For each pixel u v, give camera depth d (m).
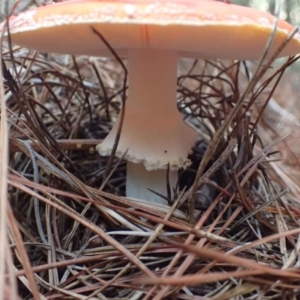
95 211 0.11
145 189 0.12
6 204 0.08
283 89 0.24
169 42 0.09
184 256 0.10
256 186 0.15
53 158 0.11
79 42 0.10
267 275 0.08
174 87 0.12
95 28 0.08
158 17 0.08
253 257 0.10
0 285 0.06
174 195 0.12
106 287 0.09
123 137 0.12
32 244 0.10
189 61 0.25
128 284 0.09
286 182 0.16
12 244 0.09
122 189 0.14
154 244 0.10
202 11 0.08
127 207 0.11
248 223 0.11
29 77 0.15
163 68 0.11
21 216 0.12
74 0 0.09
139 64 0.11
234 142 0.11
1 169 0.08
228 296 0.08
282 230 0.11
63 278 0.09
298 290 0.09
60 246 0.10
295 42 0.10
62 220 0.11
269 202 0.11
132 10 0.08
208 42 0.09
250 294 0.09
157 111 0.12
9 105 0.15
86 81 0.19
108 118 0.17
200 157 0.15
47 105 0.18
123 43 0.09
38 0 0.20
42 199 0.09
